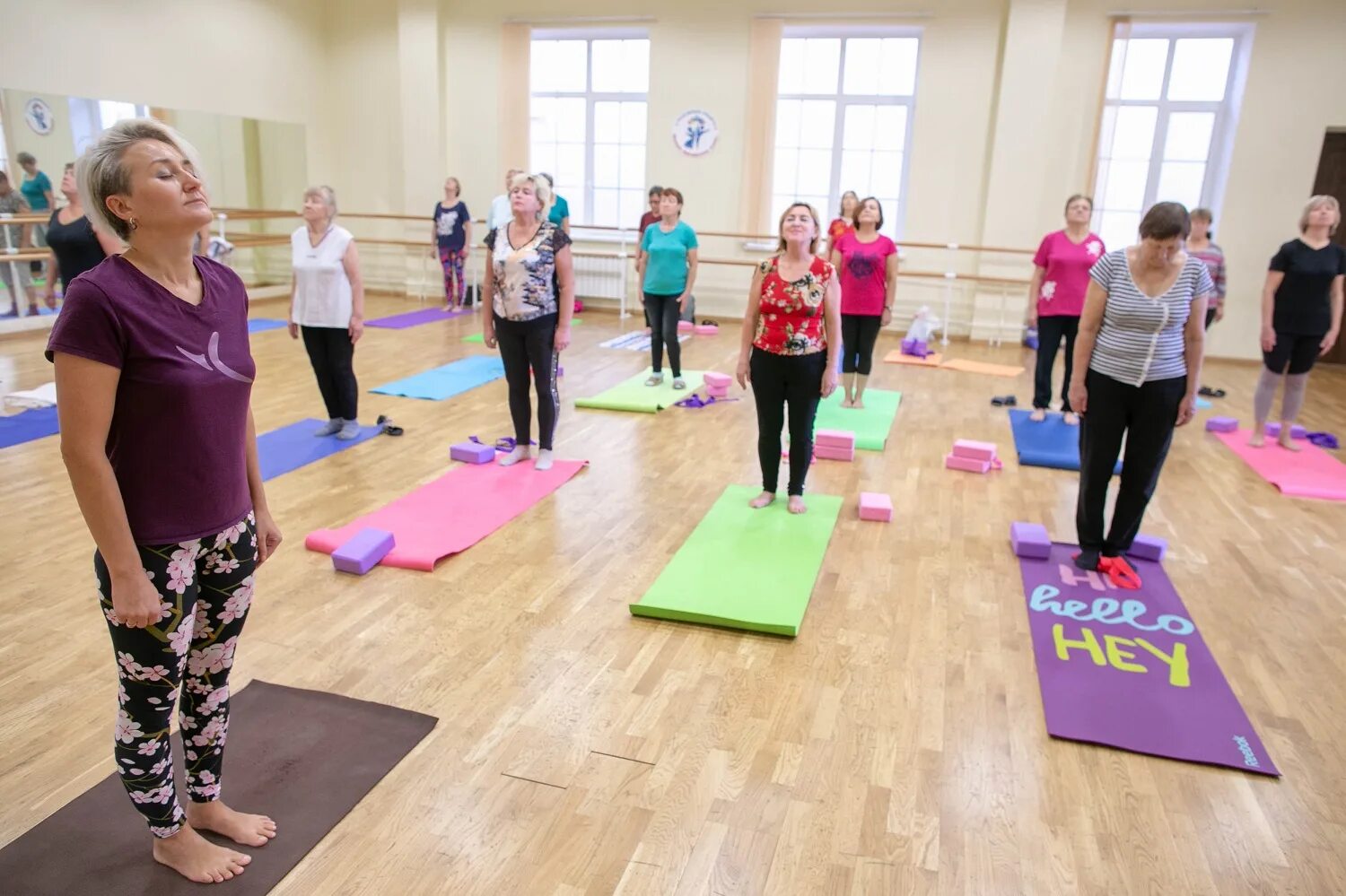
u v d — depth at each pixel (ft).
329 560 10.87
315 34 33.96
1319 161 26.37
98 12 25.75
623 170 33.09
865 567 11.12
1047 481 14.79
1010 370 24.57
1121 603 10.23
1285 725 7.97
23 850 6.03
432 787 6.84
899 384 22.47
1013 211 28.35
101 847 6.08
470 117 33.60
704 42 30.48
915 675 8.64
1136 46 27.76
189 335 4.87
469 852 6.18
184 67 28.71
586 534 11.89
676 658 8.83
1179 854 6.35
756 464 15.15
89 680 8.13
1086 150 28.07
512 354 13.83
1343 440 18.03
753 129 30.40
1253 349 27.55
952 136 29.14
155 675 5.16
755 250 31.55
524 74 32.37
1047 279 17.90
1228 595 10.61
